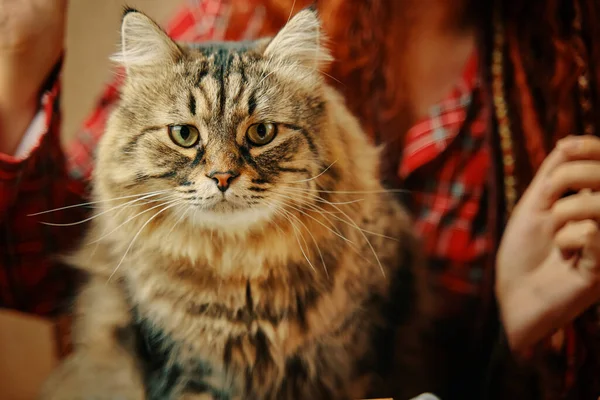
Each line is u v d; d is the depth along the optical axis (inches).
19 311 16.6
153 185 17.1
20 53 16.1
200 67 17.3
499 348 19.2
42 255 17.0
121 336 16.6
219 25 19.8
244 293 17.2
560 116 20.6
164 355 16.7
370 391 17.9
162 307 16.8
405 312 18.6
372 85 20.3
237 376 17.1
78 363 16.4
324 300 17.6
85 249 17.1
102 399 16.3
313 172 17.6
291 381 17.5
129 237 17.0
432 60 20.8
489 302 19.4
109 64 17.4
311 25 17.8
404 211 19.6
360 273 18.0
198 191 17.0
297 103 17.6
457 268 19.6
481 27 21.2
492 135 20.4
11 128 16.3
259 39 18.9
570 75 20.8
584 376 19.8
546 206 19.0
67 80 17.2
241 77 17.4
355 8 20.2
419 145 20.4
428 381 18.5
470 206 20.1
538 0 21.8
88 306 16.8
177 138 17.2
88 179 17.4
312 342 17.6
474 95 20.8
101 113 17.5
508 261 19.4
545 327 19.1
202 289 17.1
